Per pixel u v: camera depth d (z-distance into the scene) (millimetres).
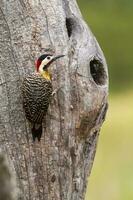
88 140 13922
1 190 9500
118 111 31516
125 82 52688
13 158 13523
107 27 62125
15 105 13523
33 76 13422
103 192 23562
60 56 13695
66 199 13805
